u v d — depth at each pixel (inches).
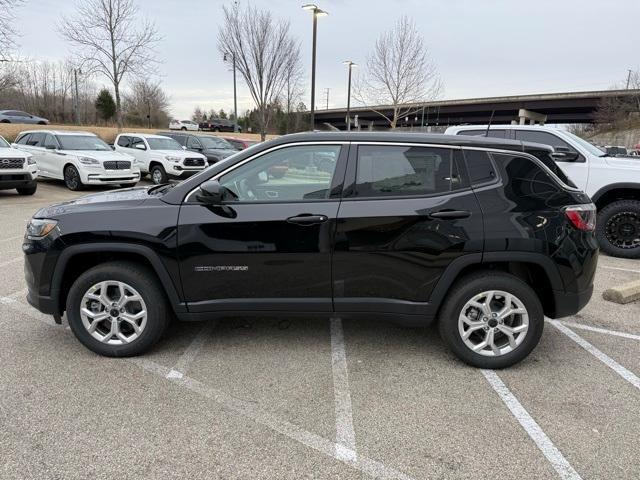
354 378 131.5
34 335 154.3
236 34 886.4
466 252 128.5
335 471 95.6
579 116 2429.9
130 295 137.1
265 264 131.5
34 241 135.8
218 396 121.3
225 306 135.0
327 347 150.3
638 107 1811.0
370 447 102.9
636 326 169.8
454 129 316.2
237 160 133.8
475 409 117.3
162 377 130.0
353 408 117.2
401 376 132.8
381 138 132.6
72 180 522.6
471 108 2281.0
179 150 621.6
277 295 134.1
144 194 145.7
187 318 136.9
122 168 530.9
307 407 117.3
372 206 129.3
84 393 121.1
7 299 186.1
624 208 267.3
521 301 131.4
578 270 131.1
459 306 132.6
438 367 138.1
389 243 129.3
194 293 134.3
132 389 123.4
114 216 132.5
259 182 133.6
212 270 132.2
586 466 97.7
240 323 167.8
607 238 275.7
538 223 128.7
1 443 101.3
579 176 277.3
